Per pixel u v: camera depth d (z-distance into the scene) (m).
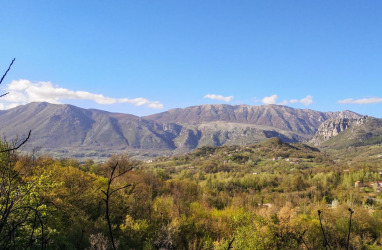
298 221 39.16
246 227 37.97
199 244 37.31
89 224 30.42
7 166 4.04
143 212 41.38
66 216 28.47
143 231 34.94
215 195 83.50
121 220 38.06
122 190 41.84
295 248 33.97
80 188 35.78
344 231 44.00
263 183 120.06
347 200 81.31
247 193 105.12
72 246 23.80
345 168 170.88
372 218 48.78
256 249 34.19
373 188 111.44
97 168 68.25
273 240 35.47
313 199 89.75
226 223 44.88
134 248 30.88
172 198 56.84
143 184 61.44
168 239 34.06
